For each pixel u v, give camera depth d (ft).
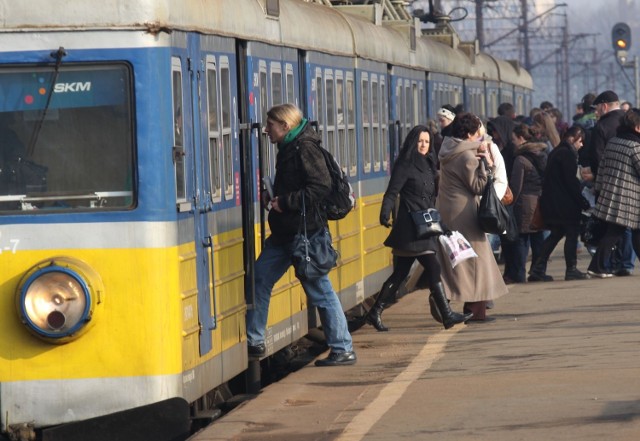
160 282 50.19
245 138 61.77
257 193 64.85
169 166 50.62
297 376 63.72
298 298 71.82
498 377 60.85
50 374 50.08
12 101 50.37
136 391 50.08
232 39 60.49
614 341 70.54
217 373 56.80
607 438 46.19
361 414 53.31
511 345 71.36
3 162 50.52
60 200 50.47
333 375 63.72
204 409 58.13
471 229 78.02
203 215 55.01
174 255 50.67
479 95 158.71
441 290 76.38
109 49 50.03
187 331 52.16
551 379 59.26
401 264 78.48
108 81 50.19
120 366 50.08
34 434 50.37
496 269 78.95
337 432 49.98
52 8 49.98
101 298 49.88
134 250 50.14
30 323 49.26
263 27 65.72
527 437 47.09
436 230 75.97
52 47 50.08
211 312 55.83
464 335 76.64
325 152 62.18
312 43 76.69
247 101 62.75
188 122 53.31
